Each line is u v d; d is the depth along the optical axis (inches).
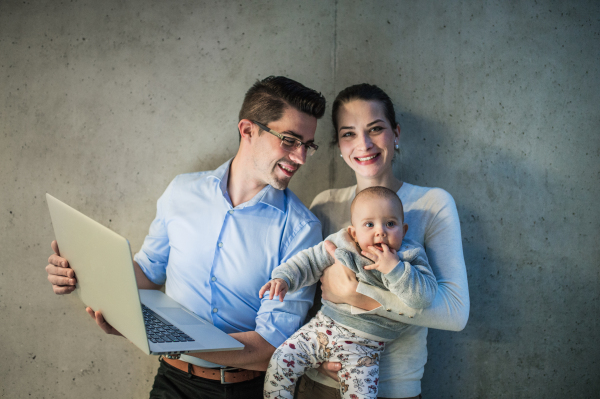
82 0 75.7
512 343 74.8
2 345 77.5
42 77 76.1
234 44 74.8
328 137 74.9
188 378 56.7
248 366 54.5
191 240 61.2
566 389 75.1
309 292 59.5
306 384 62.1
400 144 74.4
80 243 49.9
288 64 74.6
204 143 75.3
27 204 76.5
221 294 59.5
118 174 76.2
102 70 75.7
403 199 60.8
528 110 74.1
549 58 74.2
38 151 76.4
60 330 76.7
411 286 47.7
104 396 77.0
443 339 74.4
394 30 74.0
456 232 56.2
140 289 65.3
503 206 74.2
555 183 74.2
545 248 74.5
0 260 76.9
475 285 74.4
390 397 55.9
